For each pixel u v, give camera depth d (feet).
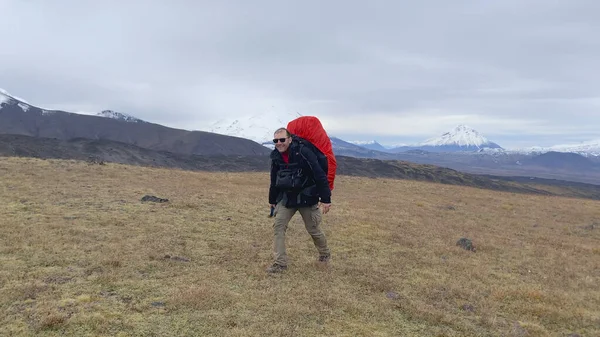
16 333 13.21
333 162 22.59
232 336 13.99
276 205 23.02
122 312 15.33
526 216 65.16
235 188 71.20
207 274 20.47
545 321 18.44
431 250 30.86
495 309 19.20
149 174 81.61
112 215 33.78
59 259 21.06
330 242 30.81
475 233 41.91
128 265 20.93
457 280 23.26
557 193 492.13
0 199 37.68
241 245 27.30
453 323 16.76
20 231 25.95
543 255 33.24
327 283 20.67
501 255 31.94
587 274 28.19
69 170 72.43
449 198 86.74
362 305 17.97
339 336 14.83
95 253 22.58
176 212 38.29
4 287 16.92
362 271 23.41
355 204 58.90
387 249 29.86
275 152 21.89
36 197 40.37
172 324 14.62
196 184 72.18
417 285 21.72
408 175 405.80
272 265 22.31
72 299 16.16
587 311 19.93
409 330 15.99
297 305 17.11
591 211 85.20
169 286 18.47
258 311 16.30
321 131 22.67
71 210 34.83
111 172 76.28
